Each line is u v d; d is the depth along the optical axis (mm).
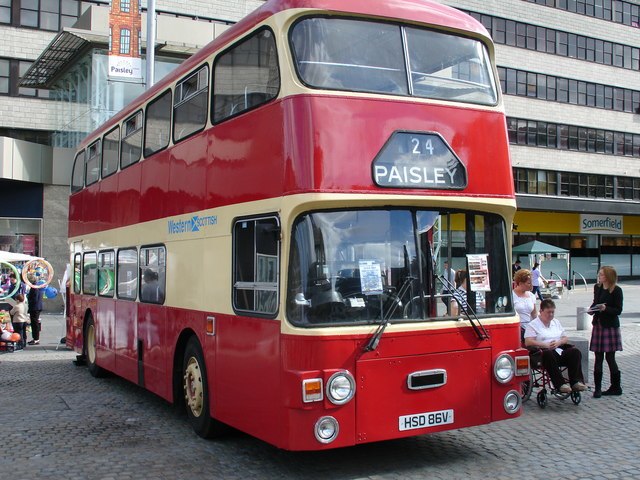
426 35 6707
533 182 43531
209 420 7496
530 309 9820
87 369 13492
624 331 18812
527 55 43438
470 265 6590
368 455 7000
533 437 7699
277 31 6227
